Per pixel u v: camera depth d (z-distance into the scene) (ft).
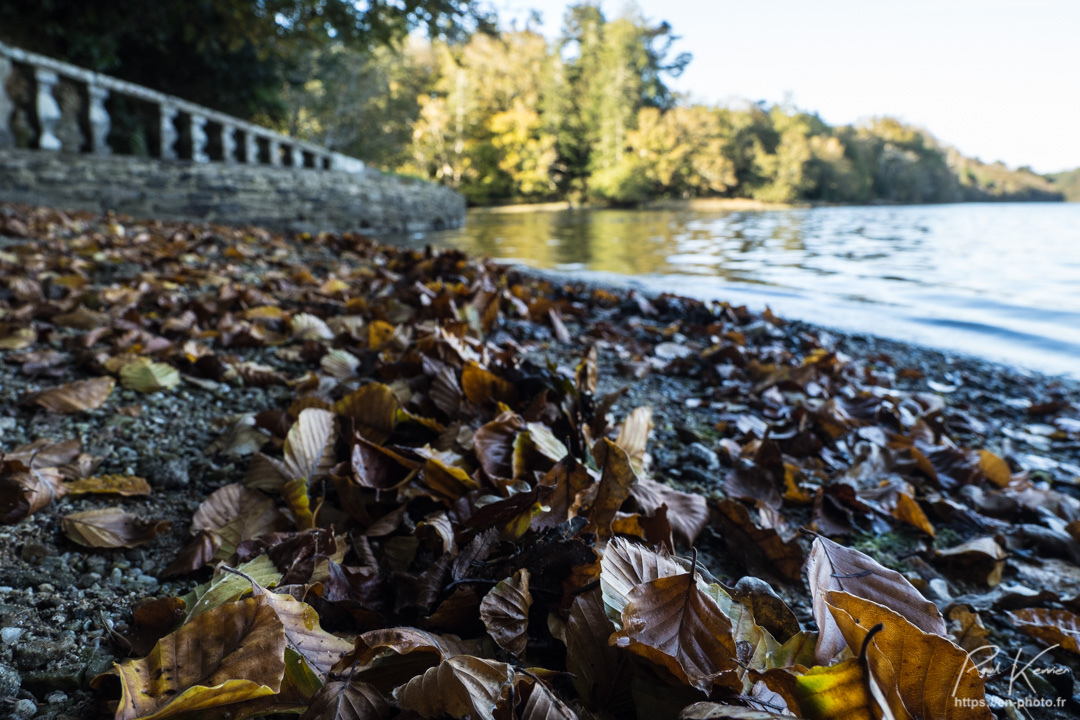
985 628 4.61
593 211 148.87
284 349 9.26
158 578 4.30
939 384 13.66
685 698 2.98
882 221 105.19
